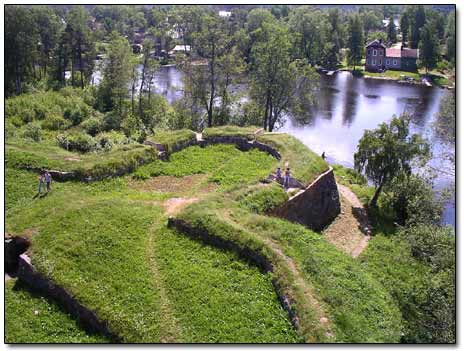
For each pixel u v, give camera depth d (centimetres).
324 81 10231
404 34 13662
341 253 2427
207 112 5778
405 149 3662
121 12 16125
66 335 1852
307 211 3119
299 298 1877
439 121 3797
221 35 5469
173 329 1805
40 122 5819
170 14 11831
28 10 8125
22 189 2852
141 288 1994
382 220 3566
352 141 6194
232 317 1858
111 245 2234
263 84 5522
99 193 2909
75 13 8331
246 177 3192
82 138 4634
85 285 1981
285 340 1767
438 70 11169
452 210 3734
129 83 7094
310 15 11756
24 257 2150
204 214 2389
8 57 7300
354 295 2041
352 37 11650
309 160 3384
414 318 2184
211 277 2058
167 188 3055
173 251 2234
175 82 9138
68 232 2300
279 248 2219
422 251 2761
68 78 9125
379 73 11150
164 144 3531
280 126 6116
